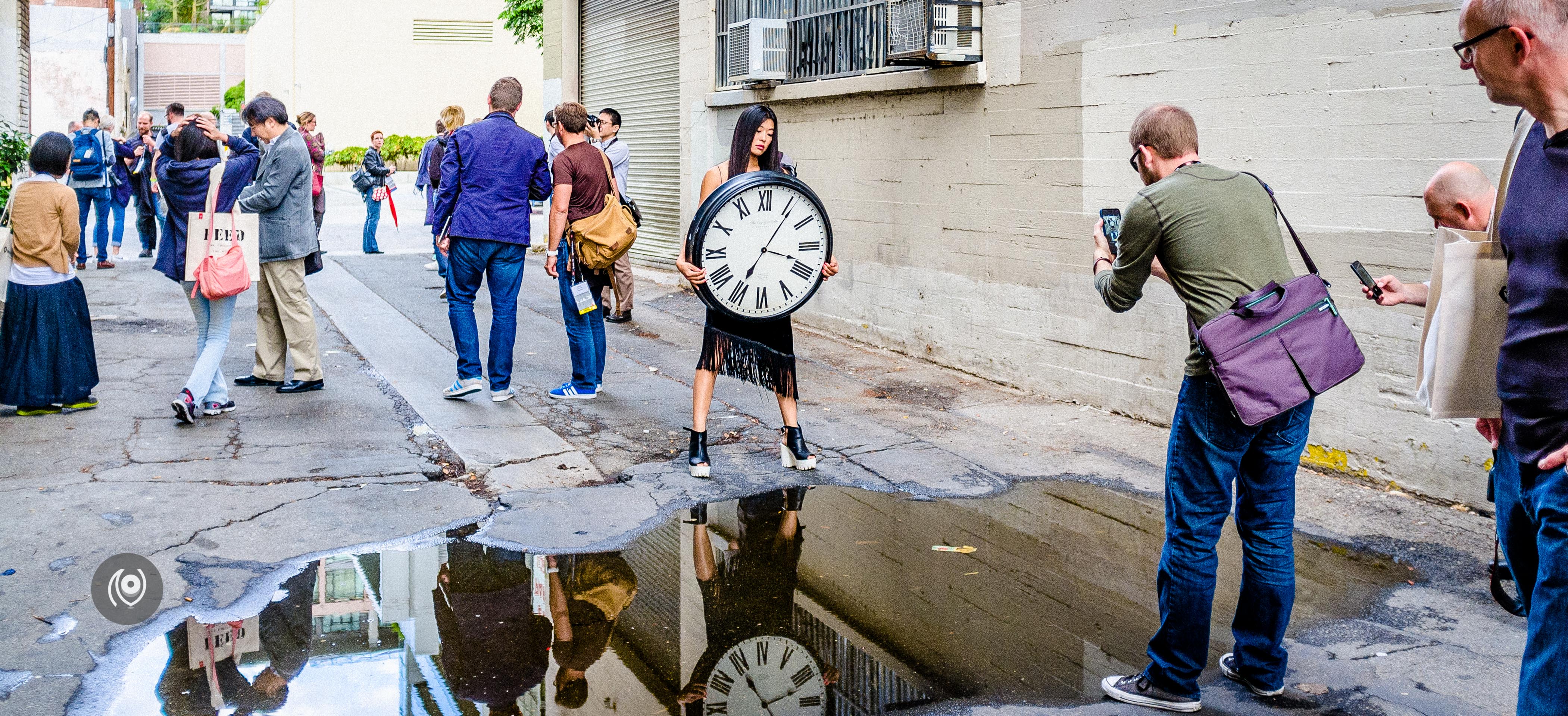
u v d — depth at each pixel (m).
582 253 7.18
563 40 15.48
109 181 14.19
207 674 3.56
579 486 5.64
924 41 7.73
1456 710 3.40
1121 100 6.77
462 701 3.43
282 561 4.55
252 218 6.45
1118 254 3.44
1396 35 5.29
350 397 7.29
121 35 36.75
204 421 6.59
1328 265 5.73
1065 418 7.03
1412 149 5.27
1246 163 6.09
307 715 3.31
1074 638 3.94
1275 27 5.86
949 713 3.37
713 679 3.60
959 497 5.57
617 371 8.34
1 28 16.25
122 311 10.30
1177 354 6.61
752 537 4.98
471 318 7.22
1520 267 2.40
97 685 3.45
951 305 8.45
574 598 4.27
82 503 5.09
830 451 6.32
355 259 15.02
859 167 9.38
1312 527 5.10
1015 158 7.66
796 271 5.62
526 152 7.13
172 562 4.47
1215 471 3.31
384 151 39.03
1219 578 4.51
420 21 40.25
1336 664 3.73
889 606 4.23
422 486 5.54
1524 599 2.80
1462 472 5.23
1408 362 5.41
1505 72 2.36
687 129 12.14
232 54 61.03
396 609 4.13
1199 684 3.58
